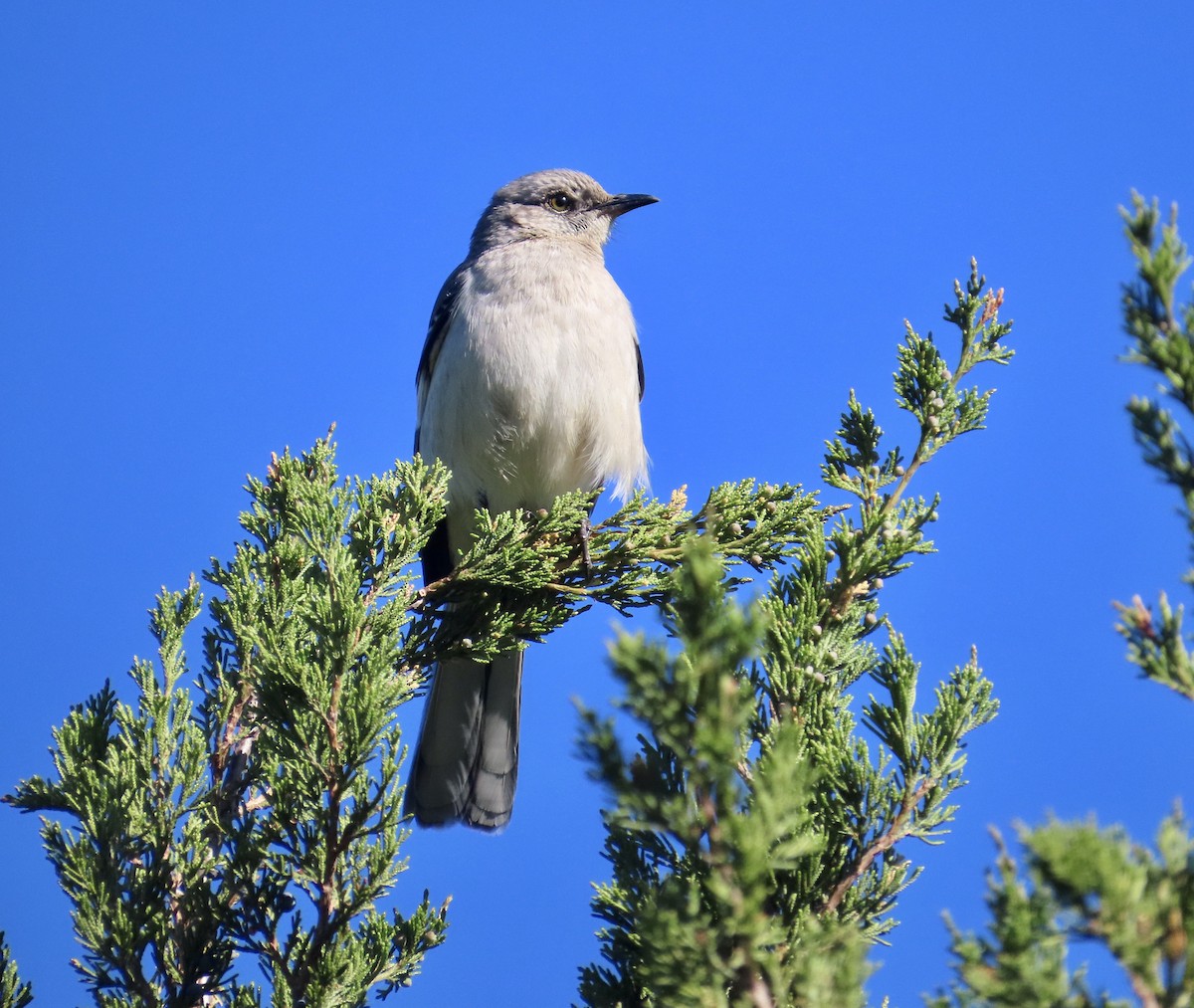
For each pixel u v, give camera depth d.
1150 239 4.67
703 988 4.41
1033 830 3.75
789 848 4.40
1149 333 4.64
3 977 6.94
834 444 8.34
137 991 6.92
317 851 7.16
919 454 8.12
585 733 4.50
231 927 7.20
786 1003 4.46
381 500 8.37
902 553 7.24
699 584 4.18
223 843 7.75
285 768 7.52
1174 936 3.66
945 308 8.55
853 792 6.25
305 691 6.81
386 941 7.39
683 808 4.33
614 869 5.89
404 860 7.30
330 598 7.24
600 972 6.05
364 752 6.75
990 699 6.48
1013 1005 3.74
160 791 7.59
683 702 4.21
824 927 5.42
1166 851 3.82
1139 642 4.59
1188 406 4.61
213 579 8.80
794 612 6.90
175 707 8.10
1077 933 3.73
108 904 7.02
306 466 9.14
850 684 7.08
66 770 7.45
